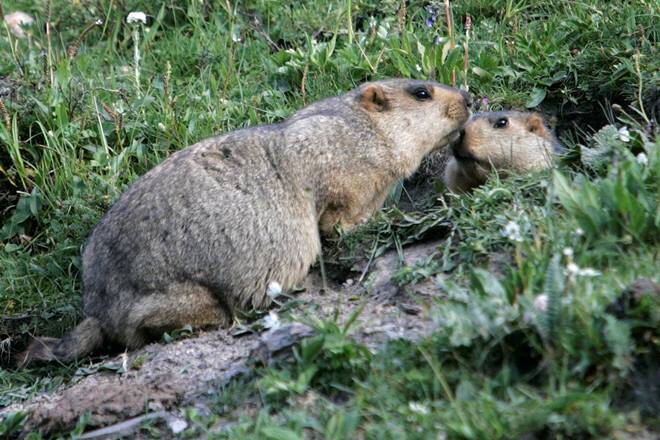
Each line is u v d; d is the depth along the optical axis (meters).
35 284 12.26
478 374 7.45
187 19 16.83
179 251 10.19
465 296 7.89
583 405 6.69
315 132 10.98
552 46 13.99
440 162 13.34
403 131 11.34
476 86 13.87
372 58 14.28
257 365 8.52
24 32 16.72
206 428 8.06
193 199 10.34
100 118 13.68
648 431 6.66
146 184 10.59
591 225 8.58
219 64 15.26
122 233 10.38
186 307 10.19
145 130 13.68
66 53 15.52
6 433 8.83
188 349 9.46
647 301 7.15
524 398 7.02
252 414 8.09
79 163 13.18
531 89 13.86
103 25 16.95
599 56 13.54
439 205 11.78
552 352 7.19
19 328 11.59
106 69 15.75
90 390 8.96
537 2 15.24
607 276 7.87
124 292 10.27
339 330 8.20
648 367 7.05
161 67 15.60
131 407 8.61
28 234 13.05
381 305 9.23
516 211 9.48
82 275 11.18
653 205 8.63
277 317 9.31
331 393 7.91
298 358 8.08
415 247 10.34
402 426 7.08
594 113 13.55
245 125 13.72
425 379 7.49
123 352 10.55
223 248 10.27
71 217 12.55
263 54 15.35
